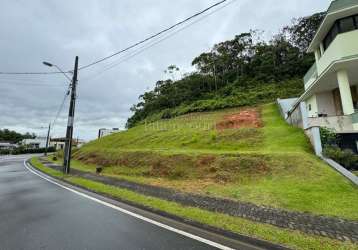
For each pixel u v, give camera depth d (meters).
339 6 11.98
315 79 14.62
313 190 6.90
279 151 10.77
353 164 8.92
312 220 4.98
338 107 15.52
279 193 6.98
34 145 72.00
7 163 24.16
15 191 9.04
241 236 4.17
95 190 8.58
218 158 11.00
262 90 39.66
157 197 7.36
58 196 8.01
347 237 4.07
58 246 3.93
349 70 12.46
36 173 15.38
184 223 5.09
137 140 23.28
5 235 4.45
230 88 47.41
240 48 56.75
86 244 4.00
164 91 62.44
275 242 3.84
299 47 49.34
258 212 5.61
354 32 11.50
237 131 16.70
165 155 13.43
